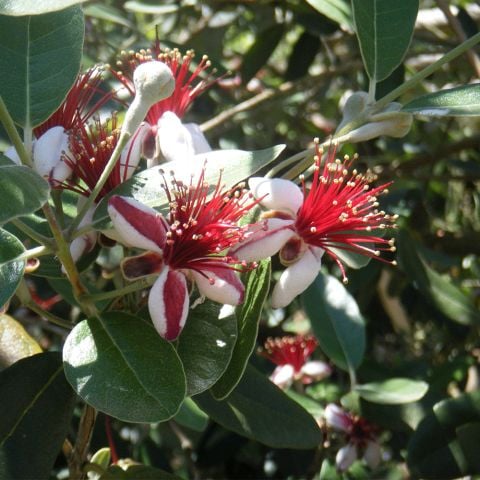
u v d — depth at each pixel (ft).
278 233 0.94
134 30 1.79
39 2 0.82
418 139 2.31
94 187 0.98
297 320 1.91
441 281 1.61
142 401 0.87
